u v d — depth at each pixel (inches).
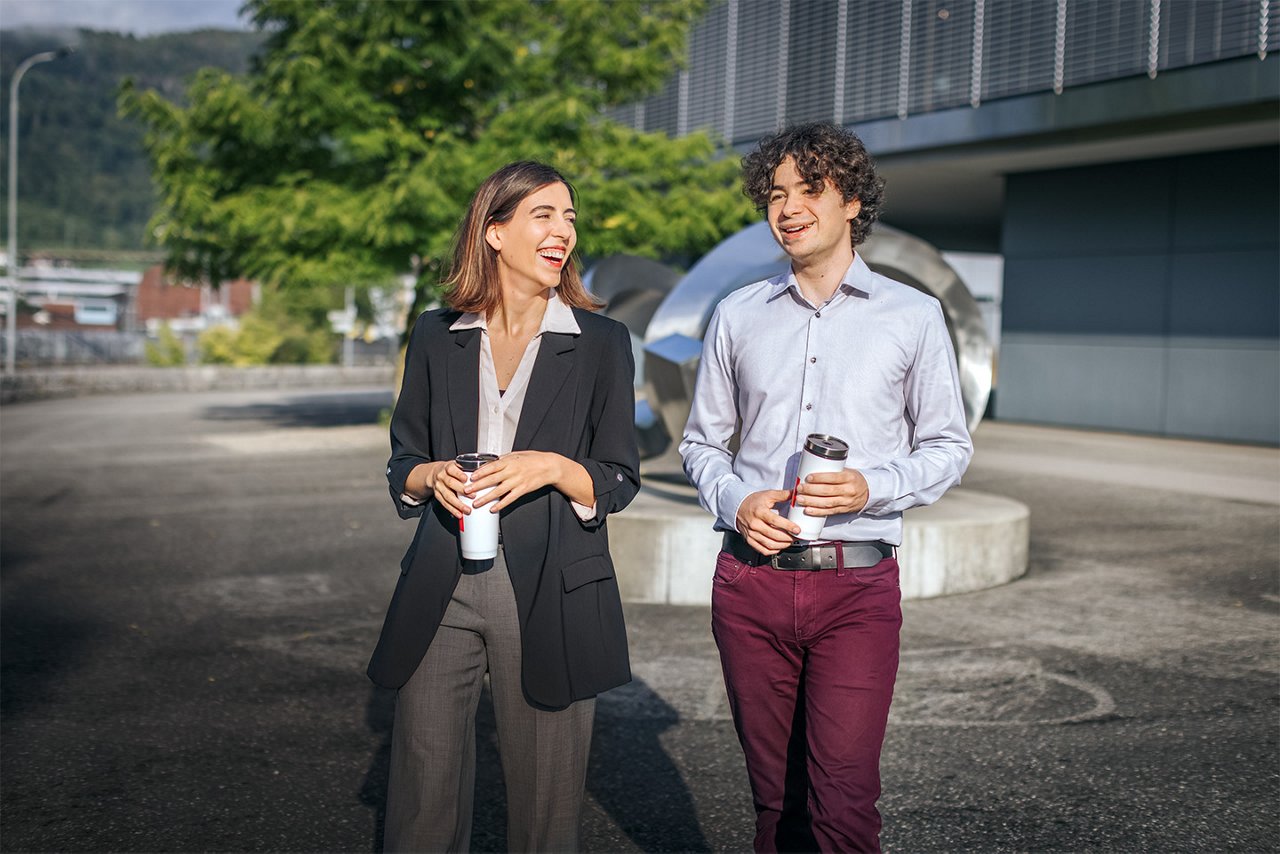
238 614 243.8
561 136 646.5
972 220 1048.2
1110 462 524.7
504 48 637.3
